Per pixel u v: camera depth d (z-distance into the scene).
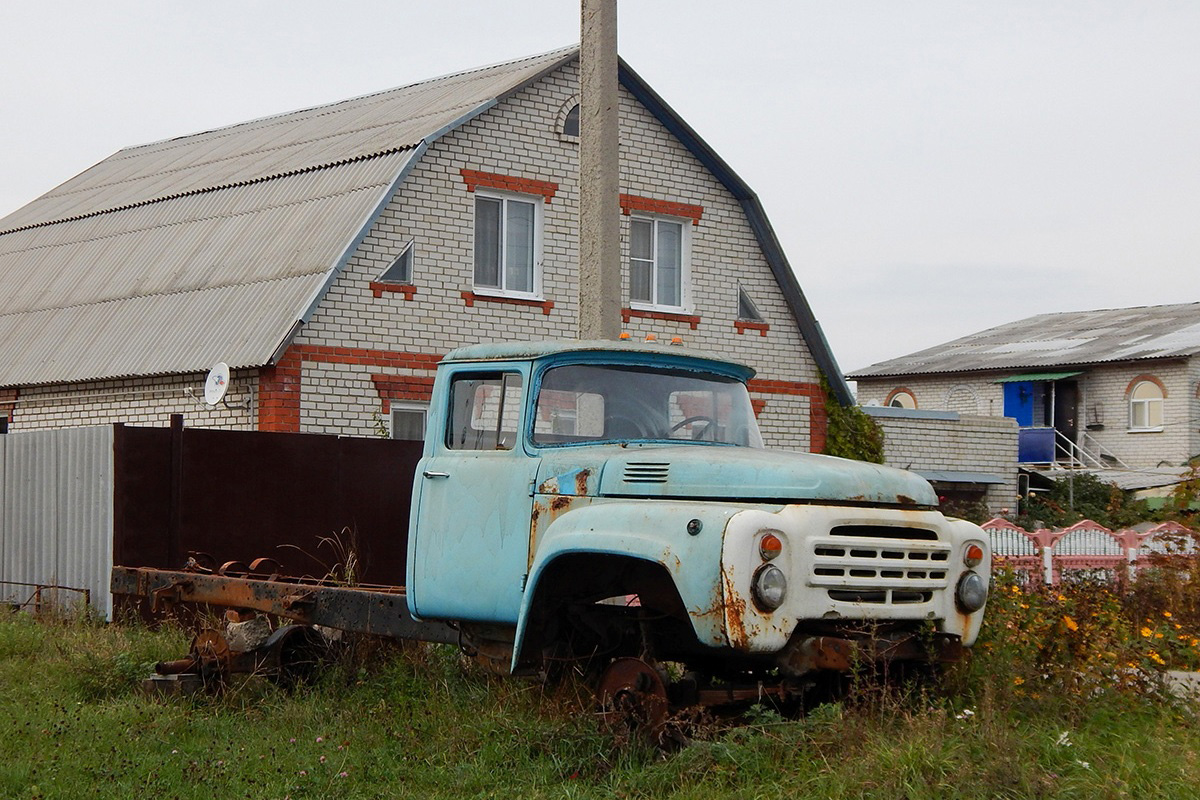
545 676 7.39
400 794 6.29
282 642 8.62
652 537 6.47
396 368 16.81
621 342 7.70
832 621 6.59
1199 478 13.19
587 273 10.45
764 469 6.61
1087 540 16.53
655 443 7.57
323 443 13.03
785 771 6.10
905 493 6.80
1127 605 11.09
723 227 20.22
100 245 20.88
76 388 18.02
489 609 7.39
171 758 6.86
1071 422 40.25
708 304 19.95
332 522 13.05
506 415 7.58
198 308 17.20
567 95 18.97
